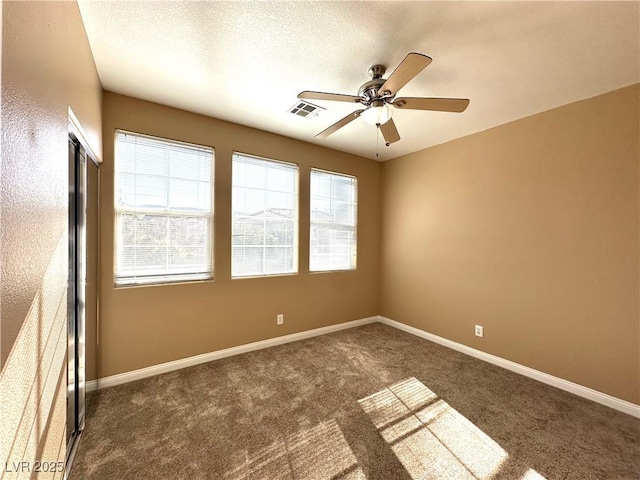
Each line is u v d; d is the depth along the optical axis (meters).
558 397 2.38
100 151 2.26
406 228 4.04
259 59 1.97
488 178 3.11
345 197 4.12
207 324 2.92
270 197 3.39
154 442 1.79
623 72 2.04
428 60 1.45
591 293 2.38
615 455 1.74
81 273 1.85
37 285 0.98
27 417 0.90
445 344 3.49
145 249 2.61
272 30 1.69
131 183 2.54
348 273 4.11
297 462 1.66
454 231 3.44
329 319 3.93
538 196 2.70
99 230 2.37
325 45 1.82
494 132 3.05
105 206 2.39
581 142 2.44
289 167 3.53
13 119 0.79
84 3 1.49
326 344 3.47
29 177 0.90
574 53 1.85
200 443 1.79
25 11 0.87
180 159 2.78
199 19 1.60
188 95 2.48
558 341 2.56
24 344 0.87
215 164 2.95
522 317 2.80
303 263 3.65
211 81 2.25
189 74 2.16
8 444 0.76
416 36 1.73
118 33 1.71
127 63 2.02
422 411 2.15
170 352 2.71
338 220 4.05
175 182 2.75
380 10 1.54
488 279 3.09
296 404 2.21
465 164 3.33
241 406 2.18
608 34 1.68
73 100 1.44
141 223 2.59
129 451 1.71
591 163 2.38
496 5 1.49
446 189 3.54
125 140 2.51
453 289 3.43
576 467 1.65
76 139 1.69
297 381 2.57
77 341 1.79
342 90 2.38
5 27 0.74
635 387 2.15
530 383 2.61
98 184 2.34
